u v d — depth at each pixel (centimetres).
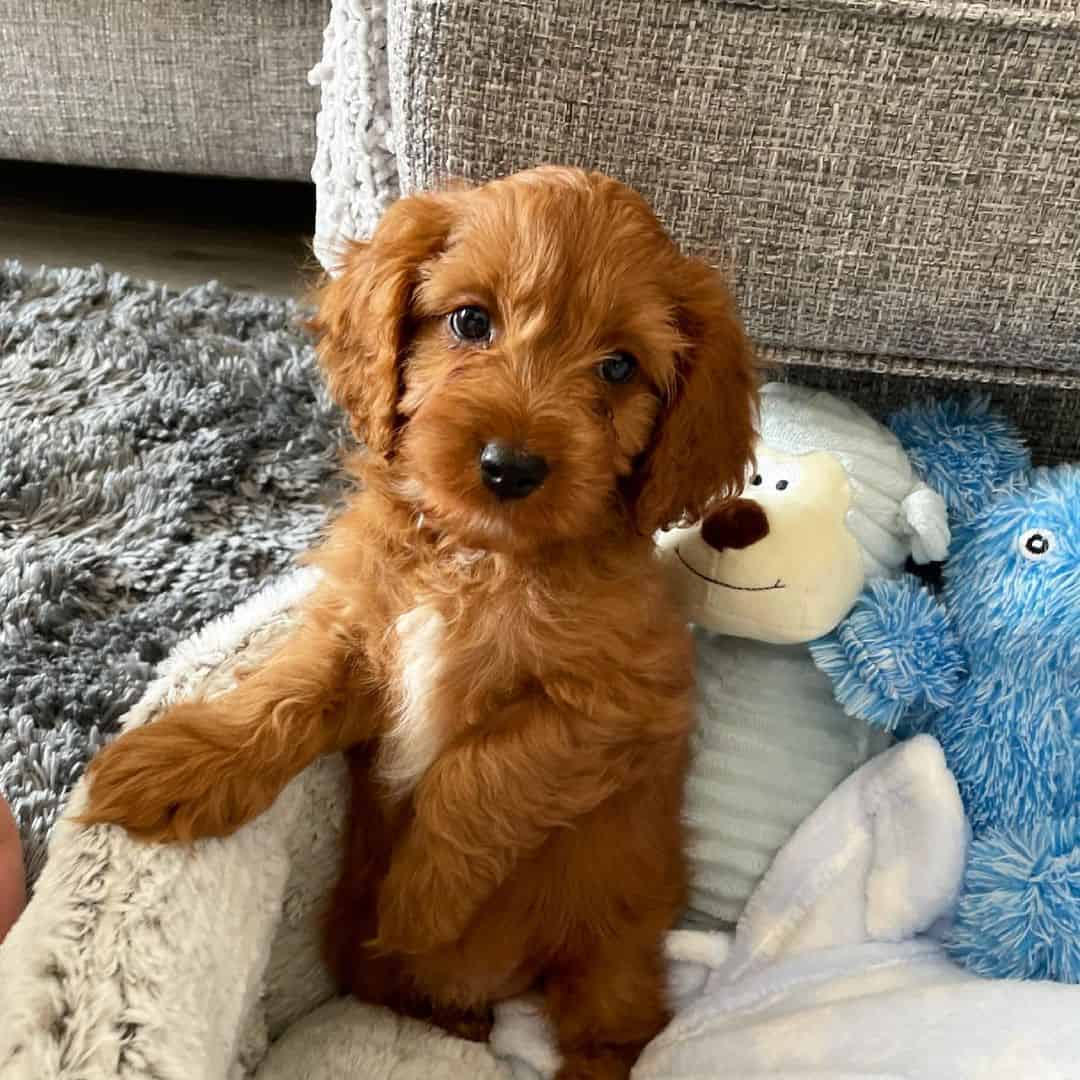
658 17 49
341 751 55
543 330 46
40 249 112
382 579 52
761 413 56
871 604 55
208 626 59
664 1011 56
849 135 50
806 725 58
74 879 44
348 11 59
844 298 54
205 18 99
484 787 50
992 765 54
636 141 51
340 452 81
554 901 53
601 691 50
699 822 58
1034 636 53
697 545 55
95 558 77
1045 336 54
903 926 55
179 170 107
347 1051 53
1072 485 55
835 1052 50
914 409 60
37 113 104
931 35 49
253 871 47
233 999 45
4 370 91
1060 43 48
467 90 51
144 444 86
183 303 99
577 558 50
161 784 45
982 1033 48
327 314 52
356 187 63
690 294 48
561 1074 54
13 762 64
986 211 51
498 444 43
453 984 55
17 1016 40
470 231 47
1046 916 52
